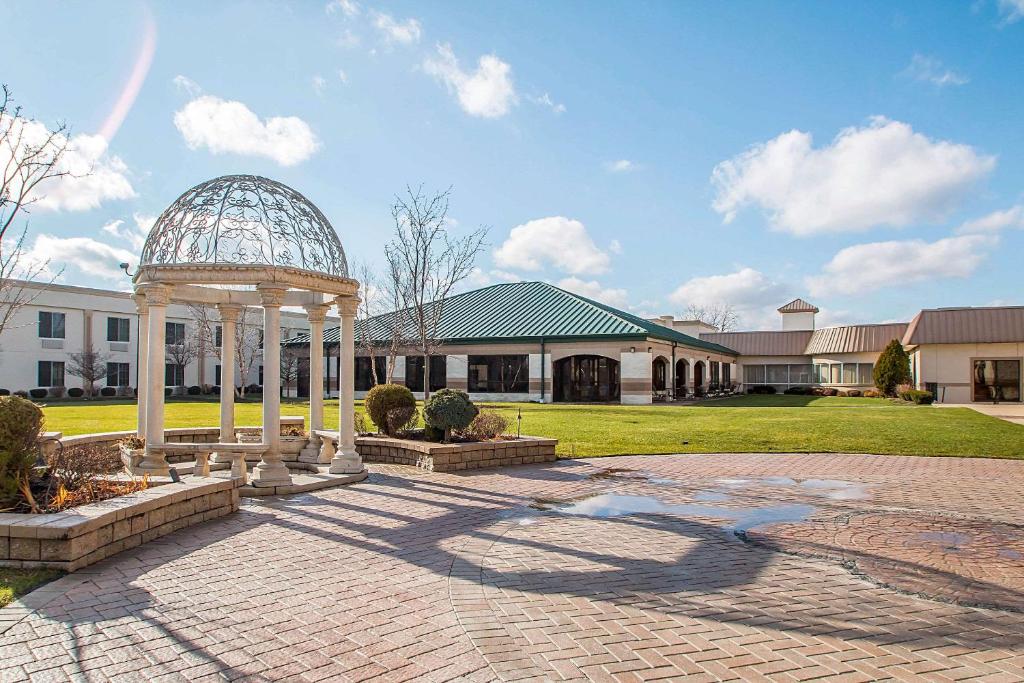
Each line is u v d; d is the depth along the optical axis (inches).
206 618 193.0
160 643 175.3
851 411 1087.6
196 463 401.1
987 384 1424.7
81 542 235.8
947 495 392.2
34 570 230.4
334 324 1943.9
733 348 2226.9
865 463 521.3
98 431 684.1
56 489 286.0
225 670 160.4
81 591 212.8
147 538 274.2
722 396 1822.1
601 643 177.9
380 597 212.8
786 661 167.3
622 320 1382.9
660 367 1519.4
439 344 1386.6
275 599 209.6
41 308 1535.4
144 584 221.1
